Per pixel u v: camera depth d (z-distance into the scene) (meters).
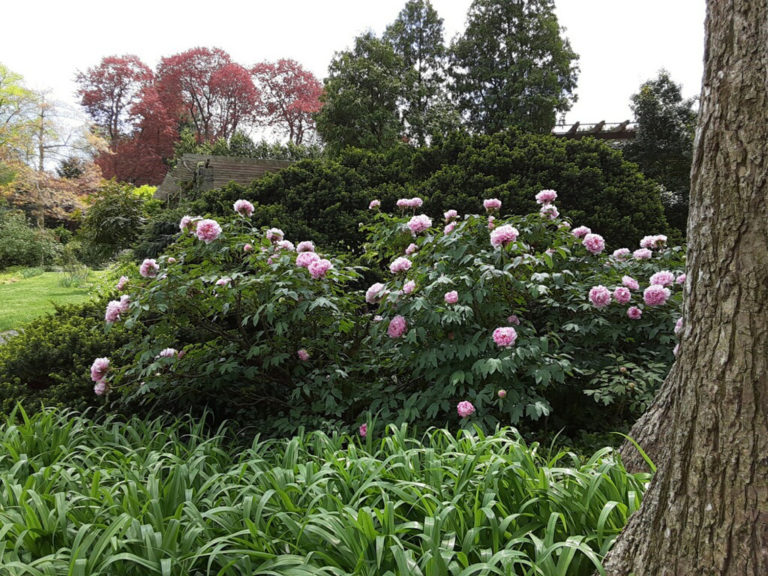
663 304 3.60
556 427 3.50
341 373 3.37
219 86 37.97
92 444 2.86
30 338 4.34
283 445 2.93
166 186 15.11
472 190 6.98
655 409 2.54
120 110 40.06
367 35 17.17
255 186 7.23
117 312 3.30
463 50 23.03
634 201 7.00
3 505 2.10
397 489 1.91
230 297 3.27
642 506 1.49
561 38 22.95
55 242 18.19
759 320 1.21
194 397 3.70
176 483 2.18
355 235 6.76
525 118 21.95
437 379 3.22
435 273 3.34
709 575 1.24
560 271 3.90
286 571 1.58
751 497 1.20
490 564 1.50
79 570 1.55
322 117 16.64
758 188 1.23
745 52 1.26
